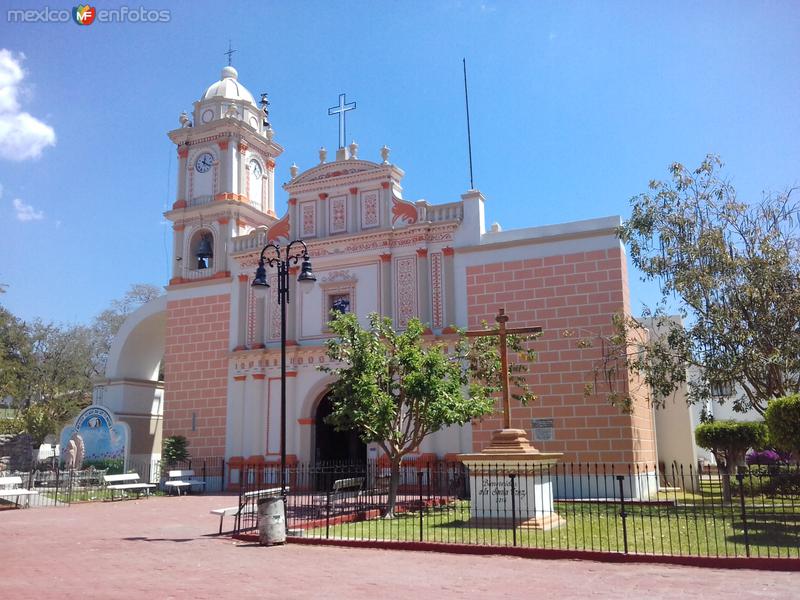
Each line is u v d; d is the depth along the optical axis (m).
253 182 33.06
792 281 18.53
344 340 18.12
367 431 17.58
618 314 20.98
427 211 26.89
